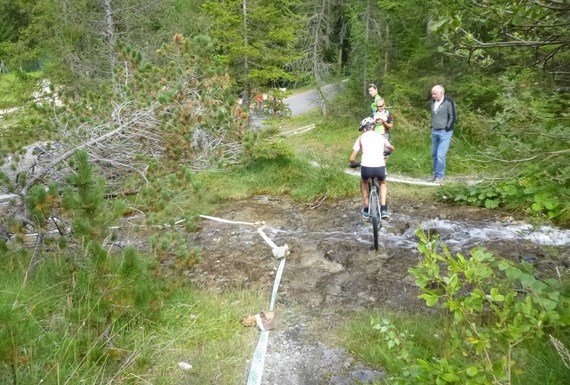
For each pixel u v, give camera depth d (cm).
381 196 686
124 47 782
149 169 618
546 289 292
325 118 1966
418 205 832
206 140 761
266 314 484
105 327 405
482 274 255
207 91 770
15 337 331
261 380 382
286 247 648
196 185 567
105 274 420
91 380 345
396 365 376
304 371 396
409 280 553
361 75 1928
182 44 812
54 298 433
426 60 1420
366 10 1838
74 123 650
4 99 1388
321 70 2125
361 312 488
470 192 815
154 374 380
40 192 430
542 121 491
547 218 608
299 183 999
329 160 1032
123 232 700
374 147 667
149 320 443
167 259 600
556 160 434
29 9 1767
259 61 1612
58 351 354
